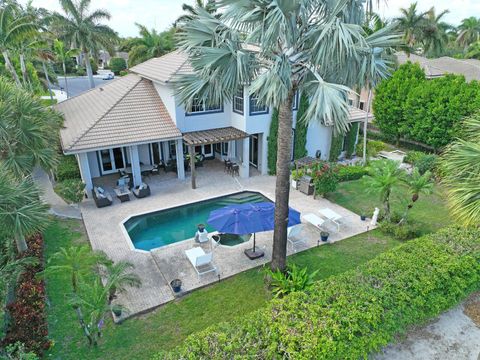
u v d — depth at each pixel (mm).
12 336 8406
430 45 41062
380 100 27609
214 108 20453
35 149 12047
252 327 7168
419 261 9141
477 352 8352
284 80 7797
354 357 7020
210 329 7250
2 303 9602
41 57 30766
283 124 9328
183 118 19516
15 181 10641
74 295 8742
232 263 12422
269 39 7391
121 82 24156
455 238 10172
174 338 9070
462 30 63875
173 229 15789
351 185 19672
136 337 9109
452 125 22859
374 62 8289
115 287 9344
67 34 42438
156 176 21125
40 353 8266
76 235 14383
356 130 23969
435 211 16344
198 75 9578
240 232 11383
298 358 6465
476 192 7309
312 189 18281
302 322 7207
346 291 8133
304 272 10484
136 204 17469
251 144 22531
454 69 37500
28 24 24438
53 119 13859
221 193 18766
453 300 8766
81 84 56156
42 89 35438
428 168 20422
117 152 21594
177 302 10461
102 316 8930
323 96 7773
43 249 12797
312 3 8156
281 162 9680
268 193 18688
